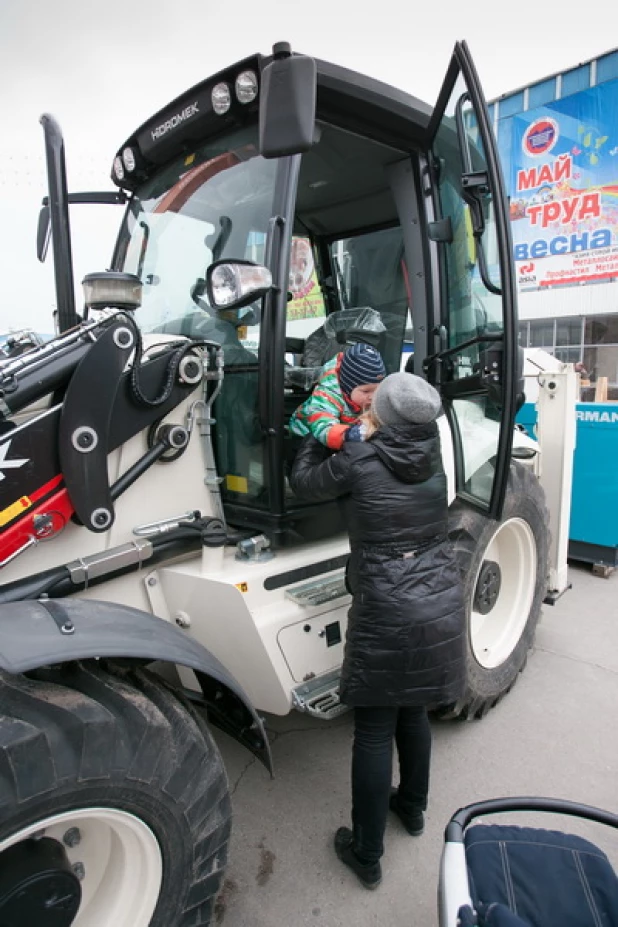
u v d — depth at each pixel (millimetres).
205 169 2258
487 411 2256
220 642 1957
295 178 1973
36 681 1298
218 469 2246
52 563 1726
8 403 1509
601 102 8508
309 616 2004
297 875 1978
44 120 1774
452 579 1825
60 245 1824
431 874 1971
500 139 9664
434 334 2467
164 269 2445
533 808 1538
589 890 1360
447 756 2543
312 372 2545
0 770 1121
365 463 1772
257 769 2475
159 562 1929
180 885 1455
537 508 2947
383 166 2516
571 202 9125
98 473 1678
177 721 1425
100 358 1634
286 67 1546
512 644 2887
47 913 1261
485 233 2047
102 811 1281
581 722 2766
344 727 2756
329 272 3244
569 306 9516
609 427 4355
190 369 1894
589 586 4391
